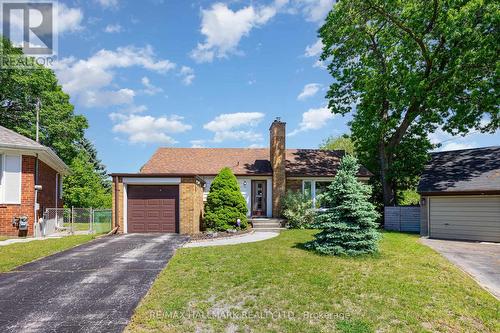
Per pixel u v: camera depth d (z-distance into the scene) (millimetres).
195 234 15258
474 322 5531
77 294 6254
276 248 10734
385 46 19453
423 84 16891
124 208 15898
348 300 6086
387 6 17844
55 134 27781
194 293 6277
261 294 6258
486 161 17203
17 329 4727
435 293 6641
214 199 15969
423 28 17906
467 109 17625
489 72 16438
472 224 15062
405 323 5277
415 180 24406
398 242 12875
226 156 23500
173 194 16234
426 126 22109
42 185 16672
